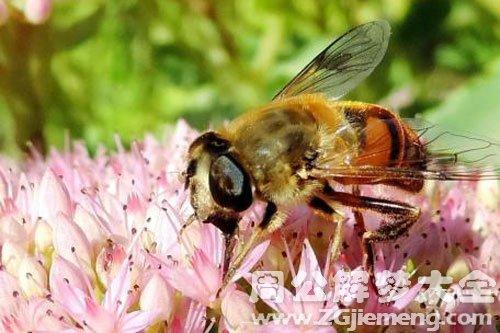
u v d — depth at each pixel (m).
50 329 0.09
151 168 0.11
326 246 0.10
